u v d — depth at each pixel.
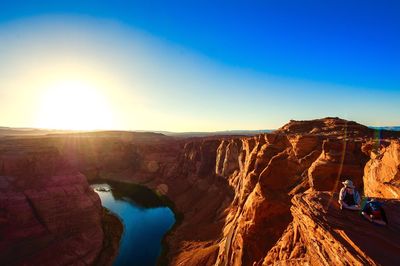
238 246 24.38
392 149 15.55
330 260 7.94
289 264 10.35
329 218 9.21
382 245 7.52
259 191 25.14
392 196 13.23
